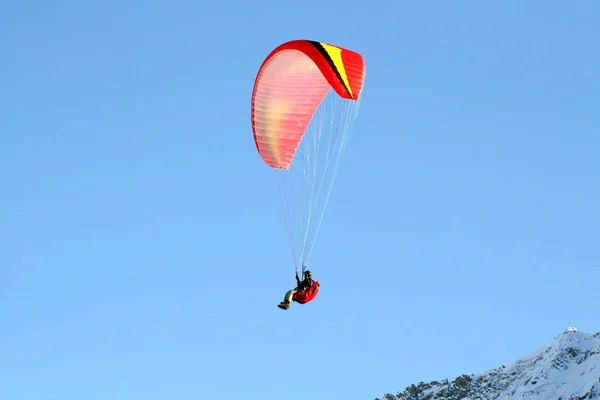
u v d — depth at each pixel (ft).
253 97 309.63
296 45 293.84
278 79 306.35
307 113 311.68
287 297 278.87
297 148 315.37
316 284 284.61
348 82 280.51
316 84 307.78
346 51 292.20
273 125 311.47
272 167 317.63
